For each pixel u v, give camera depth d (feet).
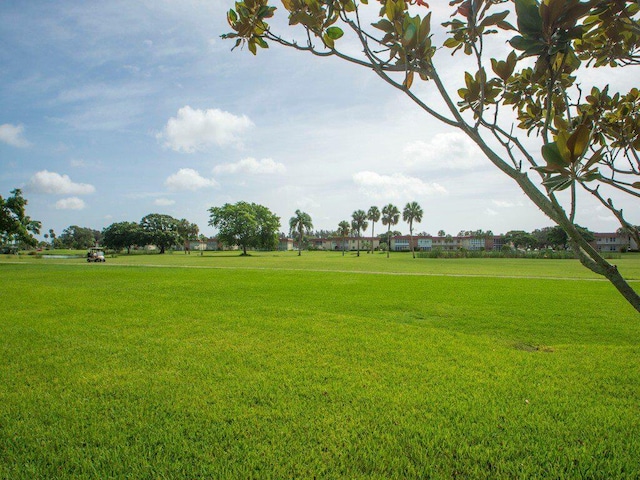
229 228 247.09
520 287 51.70
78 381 15.34
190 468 9.37
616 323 28.19
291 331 24.41
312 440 10.72
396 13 5.69
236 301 38.42
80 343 21.40
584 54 8.00
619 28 6.70
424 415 12.19
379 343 21.38
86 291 45.16
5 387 14.74
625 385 14.76
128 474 9.10
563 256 199.93
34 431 11.18
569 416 12.04
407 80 5.90
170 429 11.31
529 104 8.56
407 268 101.40
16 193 104.47
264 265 112.16
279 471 9.21
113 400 13.43
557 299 40.11
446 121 5.83
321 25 6.15
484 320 29.50
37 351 19.80
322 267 101.96
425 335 23.41
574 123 8.02
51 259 163.84
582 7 4.73
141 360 18.21
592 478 8.84
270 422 11.76
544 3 4.77
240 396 13.79
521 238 325.21
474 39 5.85
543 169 4.69
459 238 374.22
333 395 13.82
